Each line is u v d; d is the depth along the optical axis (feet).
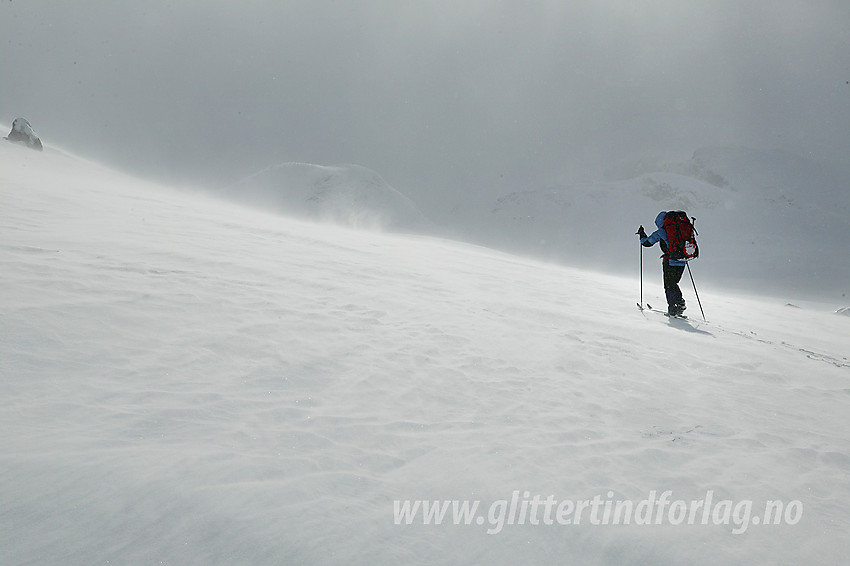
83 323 14.75
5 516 6.68
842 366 20.83
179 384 12.06
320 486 8.27
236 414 10.91
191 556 6.31
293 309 19.57
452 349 17.63
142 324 15.51
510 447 10.61
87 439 8.96
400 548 6.88
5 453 8.15
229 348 14.79
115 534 6.55
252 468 8.54
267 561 6.33
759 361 20.10
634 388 15.55
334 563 6.41
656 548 7.32
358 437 10.53
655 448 11.19
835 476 10.37
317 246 40.70
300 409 11.62
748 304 59.31
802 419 14.05
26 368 11.67
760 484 9.73
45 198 41.45
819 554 7.47
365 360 15.46
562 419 12.56
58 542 6.34
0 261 19.63
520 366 16.67
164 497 7.33
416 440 10.69
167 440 9.32
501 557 6.93
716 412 14.03
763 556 7.33
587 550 7.23
